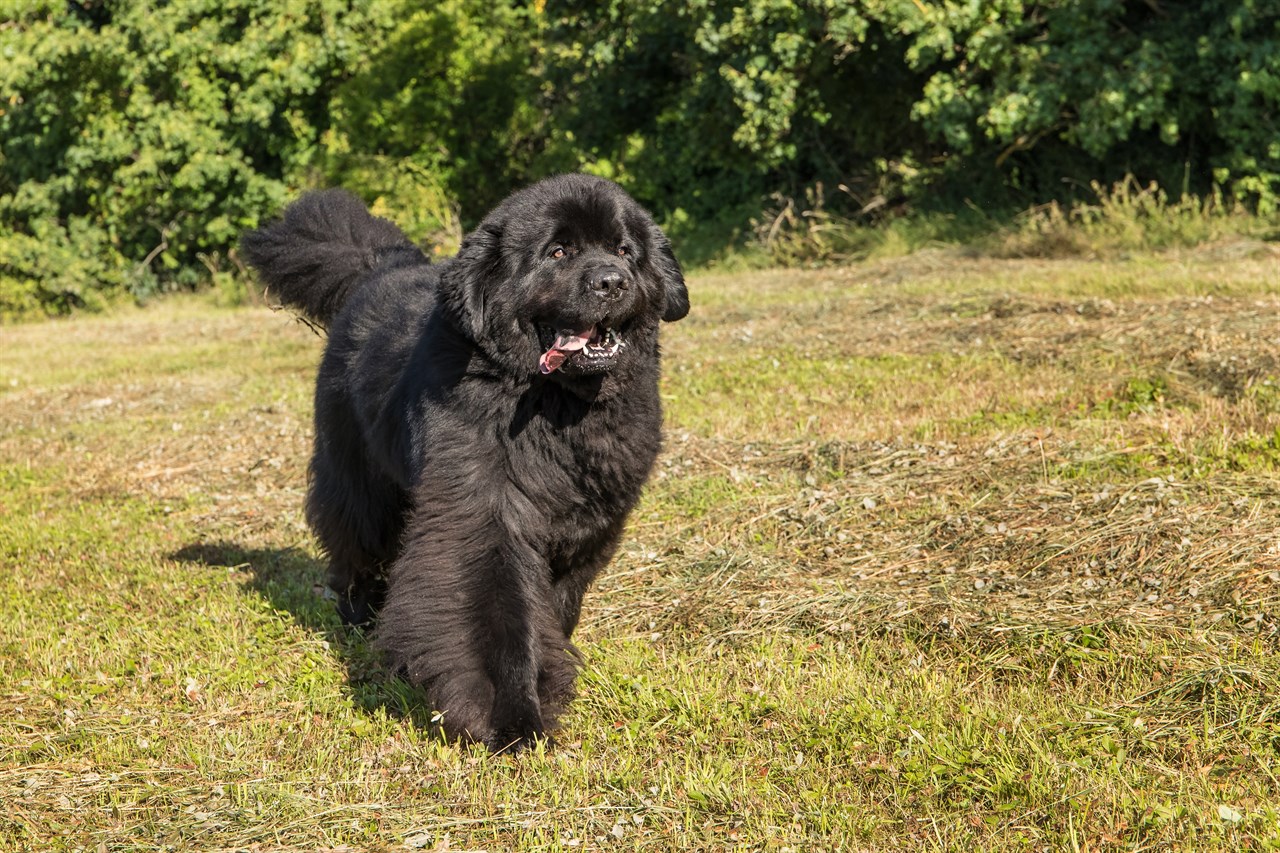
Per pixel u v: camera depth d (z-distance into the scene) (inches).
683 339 522.0
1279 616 191.8
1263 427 288.8
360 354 218.7
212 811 158.2
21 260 1007.0
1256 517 224.4
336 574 237.9
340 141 986.1
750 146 813.9
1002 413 337.7
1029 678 191.2
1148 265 589.6
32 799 162.7
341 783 165.9
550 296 178.7
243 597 245.9
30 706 196.4
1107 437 293.4
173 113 978.7
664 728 181.5
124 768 172.6
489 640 177.8
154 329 803.4
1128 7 766.5
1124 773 158.4
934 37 721.0
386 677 205.8
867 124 853.2
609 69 903.1
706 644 214.8
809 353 461.7
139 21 955.3
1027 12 766.5
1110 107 695.7
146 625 232.5
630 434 189.2
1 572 272.8
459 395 182.4
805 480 293.7
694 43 811.4
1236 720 167.3
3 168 1055.6
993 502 257.9
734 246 906.7
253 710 193.2
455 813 158.6
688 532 269.6
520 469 182.7
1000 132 717.3
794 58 748.0
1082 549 226.8
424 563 180.9
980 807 154.4
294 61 973.2
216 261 1036.5
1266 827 142.4
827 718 178.1
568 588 199.3
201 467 371.2
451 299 182.9
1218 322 404.8
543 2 893.2
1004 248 711.1
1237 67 689.0
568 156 966.4
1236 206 710.5
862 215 872.9
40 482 366.6
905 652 203.3
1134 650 188.9
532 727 175.8
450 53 991.6
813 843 148.4
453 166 1031.6
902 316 516.4
